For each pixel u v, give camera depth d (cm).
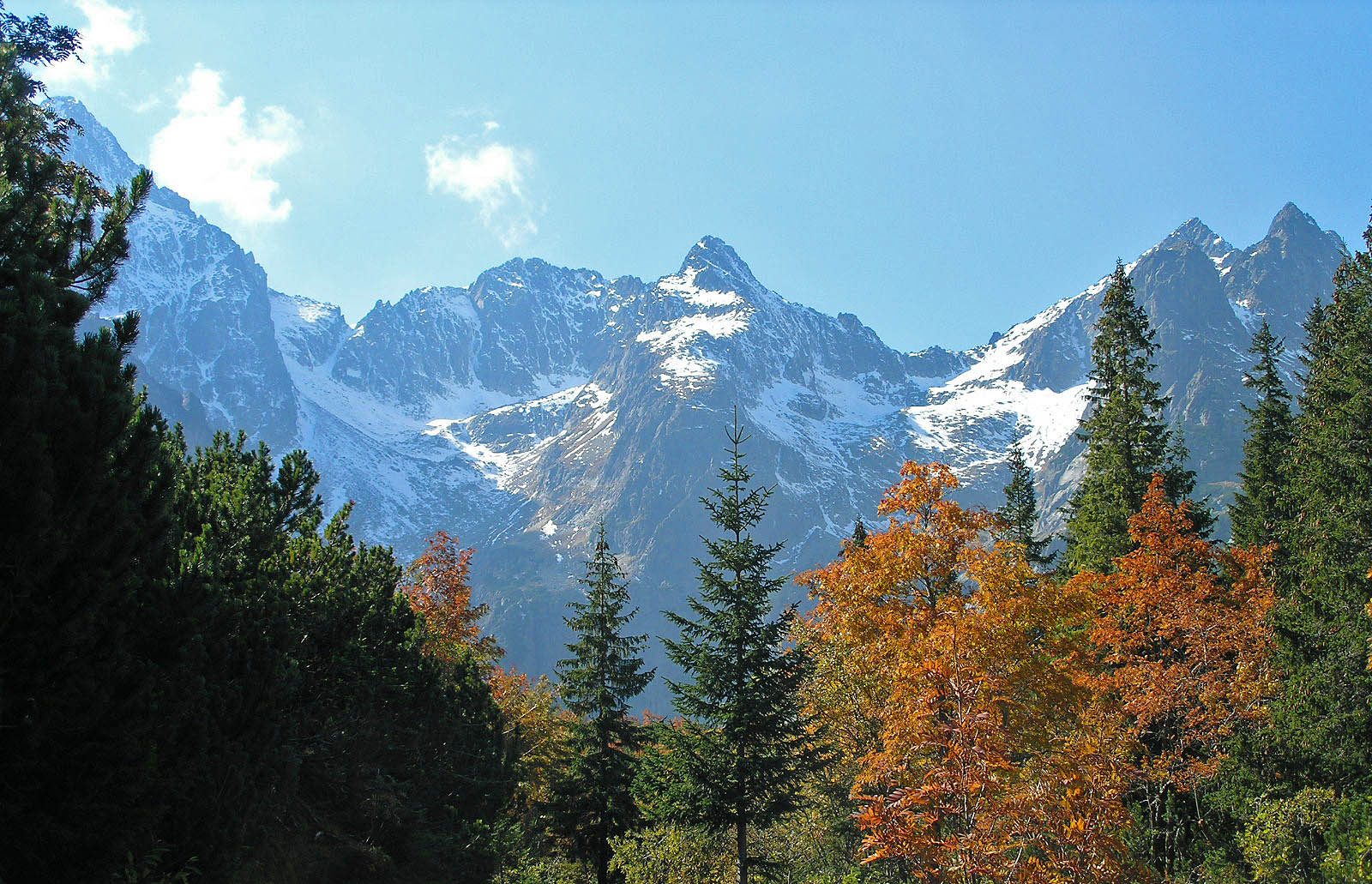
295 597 2020
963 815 1686
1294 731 2712
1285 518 4069
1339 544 3131
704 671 2681
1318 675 2825
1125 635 2841
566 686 3775
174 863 1316
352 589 2277
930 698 1861
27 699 1076
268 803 1636
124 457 1223
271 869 1727
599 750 3672
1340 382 3516
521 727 4947
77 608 1104
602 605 3822
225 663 1443
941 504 2198
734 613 2712
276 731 1579
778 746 2664
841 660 2748
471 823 2816
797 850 3042
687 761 2658
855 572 2253
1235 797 2672
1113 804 1675
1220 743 2769
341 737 2208
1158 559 2878
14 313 1120
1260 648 2725
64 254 1438
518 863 2930
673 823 2723
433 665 2914
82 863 1136
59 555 1074
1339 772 2639
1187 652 2742
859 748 2877
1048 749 1916
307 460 2269
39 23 1992
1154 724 2794
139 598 1288
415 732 2641
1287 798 2591
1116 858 1723
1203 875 2506
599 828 3553
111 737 1135
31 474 1063
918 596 2209
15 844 1095
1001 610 2008
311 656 2055
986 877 1638
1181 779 2534
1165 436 4122
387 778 2353
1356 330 3494
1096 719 2352
